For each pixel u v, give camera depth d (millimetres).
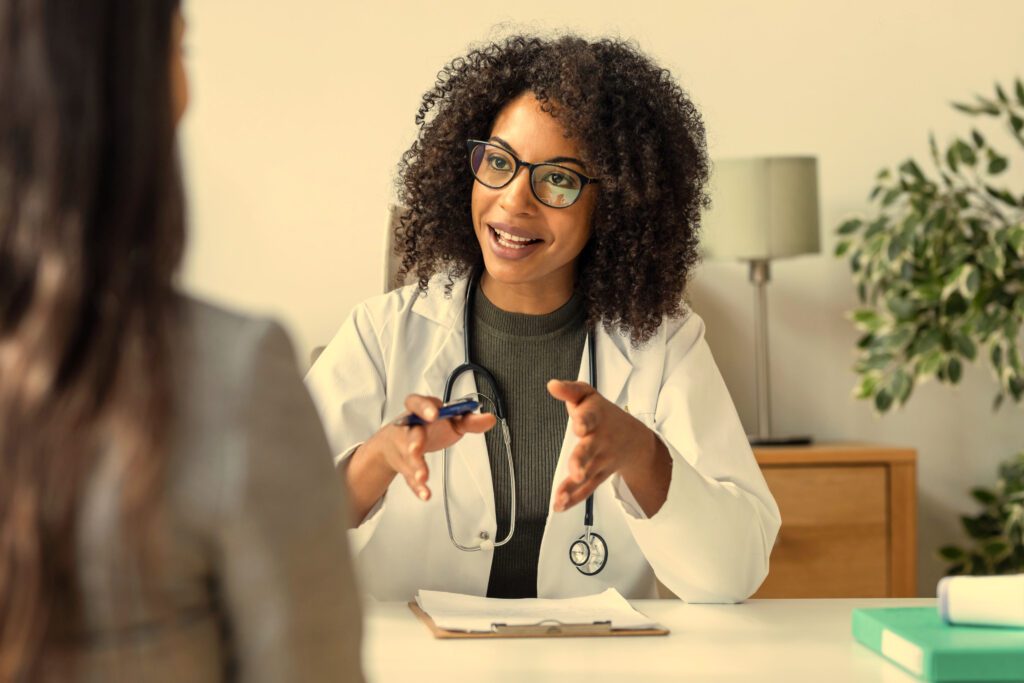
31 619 470
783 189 2922
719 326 3273
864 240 3080
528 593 1509
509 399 1538
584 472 1119
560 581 1473
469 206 1591
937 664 913
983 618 1002
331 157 3186
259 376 507
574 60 1448
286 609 505
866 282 3139
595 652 1040
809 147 3293
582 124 1412
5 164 477
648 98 1503
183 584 507
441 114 1599
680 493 1241
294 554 507
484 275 1610
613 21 3230
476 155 1444
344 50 3184
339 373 1564
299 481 511
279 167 3174
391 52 3191
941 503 3332
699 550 1269
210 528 494
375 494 1277
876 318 3057
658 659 1014
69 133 476
